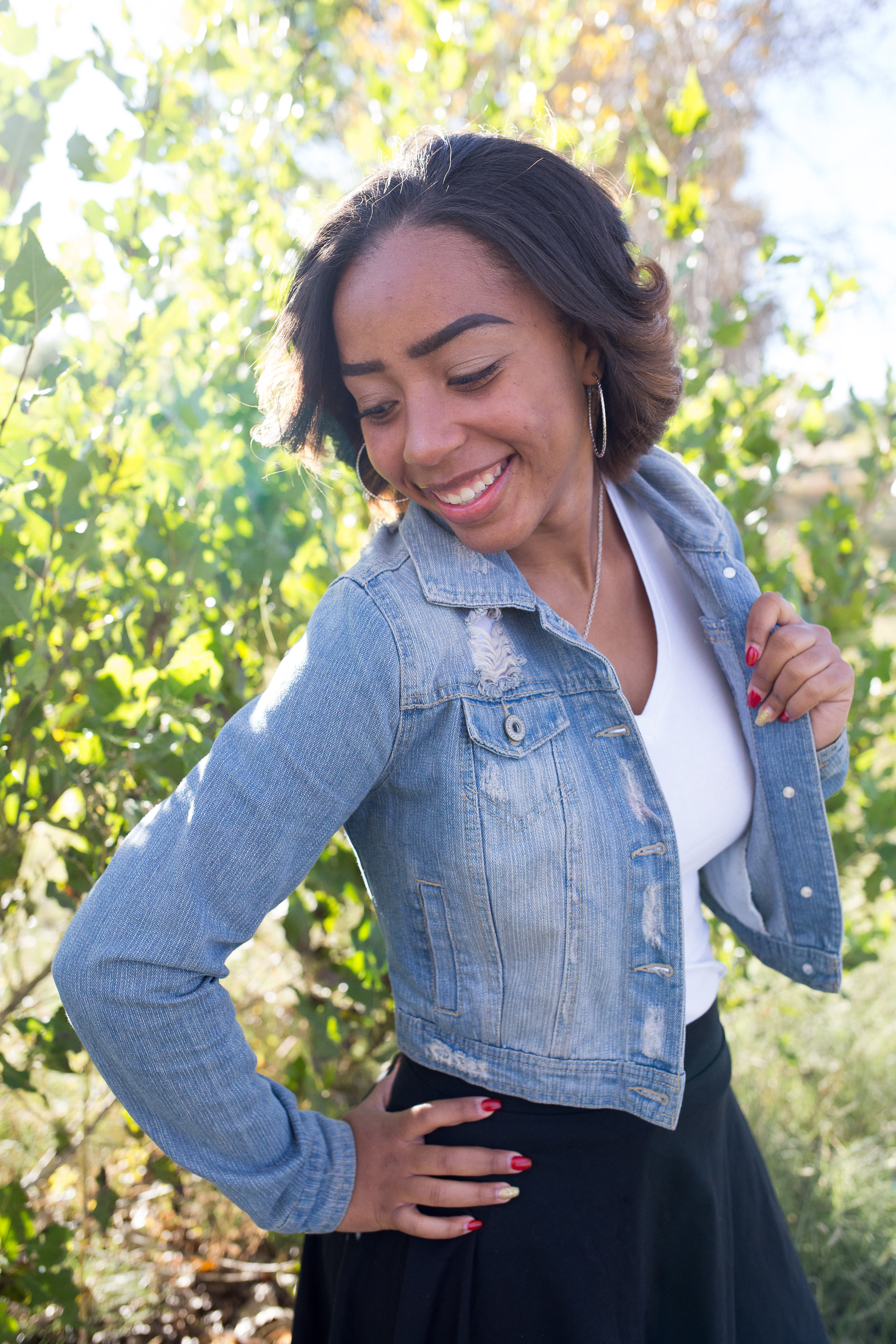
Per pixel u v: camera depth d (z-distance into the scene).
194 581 1.65
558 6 2.62
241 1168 0.91
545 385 0.87
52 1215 1.88
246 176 2.25
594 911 0.94
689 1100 1.06
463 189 0.81
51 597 1.48
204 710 1.54
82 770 1.50
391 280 0.81
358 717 0.85
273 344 0.98
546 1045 0.97
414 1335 0.97
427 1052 1.00
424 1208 0.99
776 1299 1.20
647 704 1.08
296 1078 1.88
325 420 1.02
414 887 0.96
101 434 1.51
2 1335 1.55
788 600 2.29
